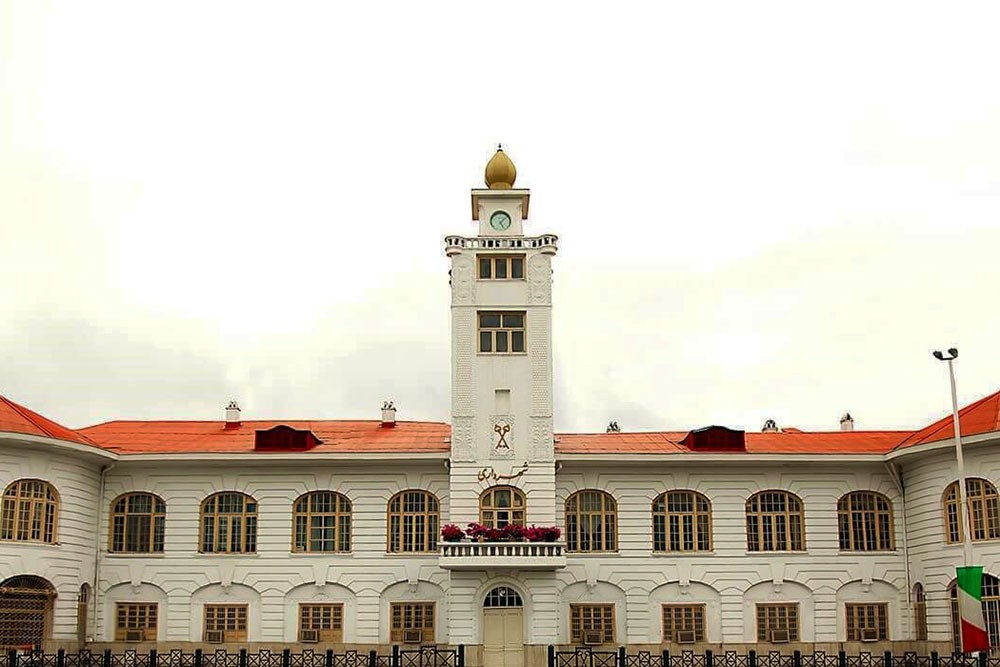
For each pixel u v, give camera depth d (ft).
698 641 194.80
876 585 197.88
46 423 189.57
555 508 194.08
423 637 192.85
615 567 196.75
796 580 197.47
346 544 197.36
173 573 195.83
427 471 198.90
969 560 158.71
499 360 195.83
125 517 198.90
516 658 184.24
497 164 207.92
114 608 195.00
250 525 198.80
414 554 195.83
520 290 198.39
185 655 185.88
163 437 210.79
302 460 196.44
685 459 197.67
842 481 201.77
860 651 192.13
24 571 177.88
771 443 208.95
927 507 191.21
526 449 192.85
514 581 186.39
